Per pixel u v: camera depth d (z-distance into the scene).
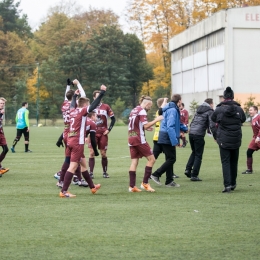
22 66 105.81
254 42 79.69
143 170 21.58
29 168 22.64
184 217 11.99
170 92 106.12
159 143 16.88
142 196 14.95
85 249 9.40
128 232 10.60
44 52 119.44
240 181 18.28
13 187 16.83
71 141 14.73
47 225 11.23
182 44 96.06
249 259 8.79
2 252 9.22
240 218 11.88
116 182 18.08
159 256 8.96
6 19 128.12
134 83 106.81
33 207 13.24
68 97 16.91
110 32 102.69
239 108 15.55
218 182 18.03
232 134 15.47
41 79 99.75
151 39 103.31
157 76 108.69
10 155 29.59
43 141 43.06
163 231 10.68
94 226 11.12
